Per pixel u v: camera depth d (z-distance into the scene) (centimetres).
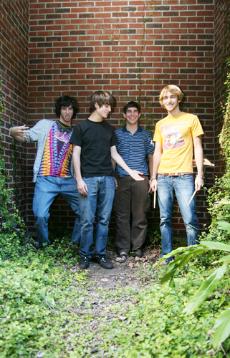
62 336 283
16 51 535
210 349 237
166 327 270
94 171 443
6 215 453
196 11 573
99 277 425
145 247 552
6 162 502
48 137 485
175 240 562
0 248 413
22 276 343
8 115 505
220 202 386
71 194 493
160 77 578
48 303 325
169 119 448
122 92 580
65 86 585
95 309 334
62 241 507
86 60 582
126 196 508
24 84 571
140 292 360
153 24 577
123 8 579
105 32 580
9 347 250
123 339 271
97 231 460
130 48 580
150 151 509
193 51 575
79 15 582
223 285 302
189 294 318
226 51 489
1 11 476
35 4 584
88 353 261
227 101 467
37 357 251
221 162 514
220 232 401
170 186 439
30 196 590
